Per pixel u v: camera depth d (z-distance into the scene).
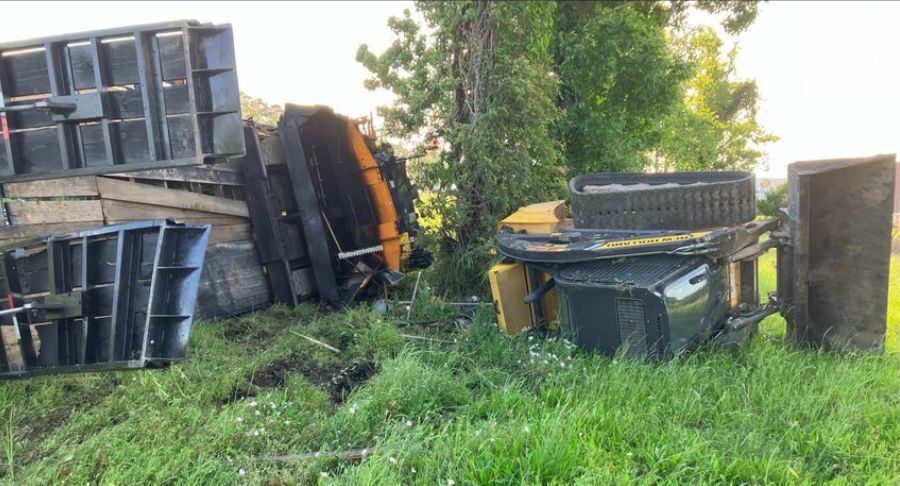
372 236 8.79
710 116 25.25
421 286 8.12
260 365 5.21
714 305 4.95
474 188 8.40
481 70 8.30
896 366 4.86
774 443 3.54
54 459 3.48
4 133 4.70
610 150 11.97
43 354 4.48
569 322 5.18
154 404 4.16
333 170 8.90
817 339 5.44
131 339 4.31
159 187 6.76
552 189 9.02
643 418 3.82
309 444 3.70
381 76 9.57
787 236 5.40
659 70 12.00
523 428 3.49
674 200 5.36
